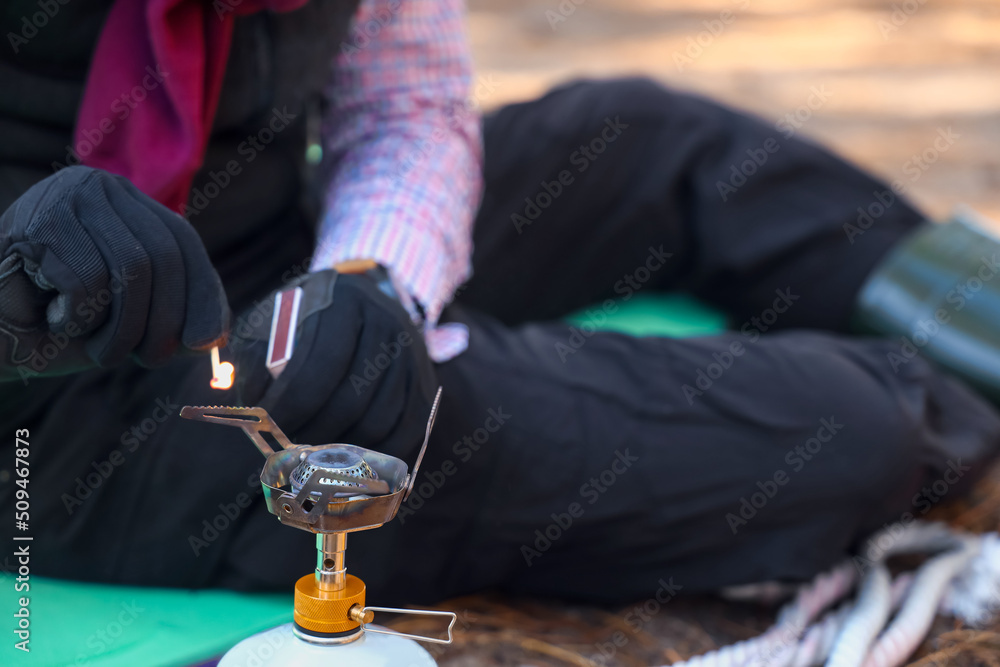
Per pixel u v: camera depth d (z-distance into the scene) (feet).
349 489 2.72
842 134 14.96
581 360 4.75
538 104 6.86
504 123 6.76
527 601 5.00
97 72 3.88
